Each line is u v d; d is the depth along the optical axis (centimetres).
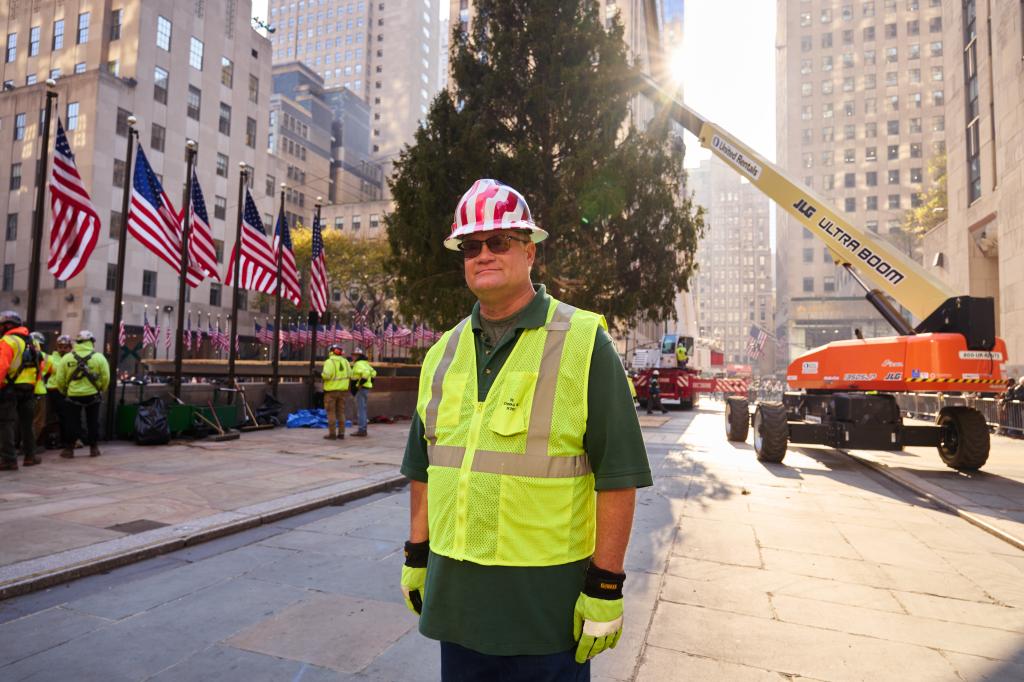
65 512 572
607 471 139
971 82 2603
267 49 5419
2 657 307
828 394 1130
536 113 1658
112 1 4291
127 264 4009
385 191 10800
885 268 1001
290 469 848
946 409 959
